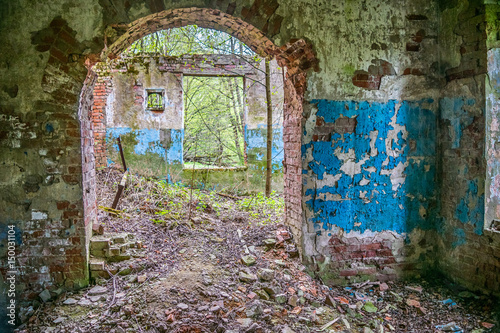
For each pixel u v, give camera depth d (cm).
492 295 269
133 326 219
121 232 325
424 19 316
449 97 310
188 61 630
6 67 251
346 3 301
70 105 259
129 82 623
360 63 305
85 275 266
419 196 323
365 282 311
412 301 283
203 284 262
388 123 313
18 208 257
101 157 620
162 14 282
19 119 254
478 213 281
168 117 634
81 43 258
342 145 305
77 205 264
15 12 251
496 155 278
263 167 661
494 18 271
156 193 496
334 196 306
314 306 262
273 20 289
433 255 329
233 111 955
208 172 641
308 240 303
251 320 231
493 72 272
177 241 337
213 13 290
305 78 295
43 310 246
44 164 259
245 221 417
